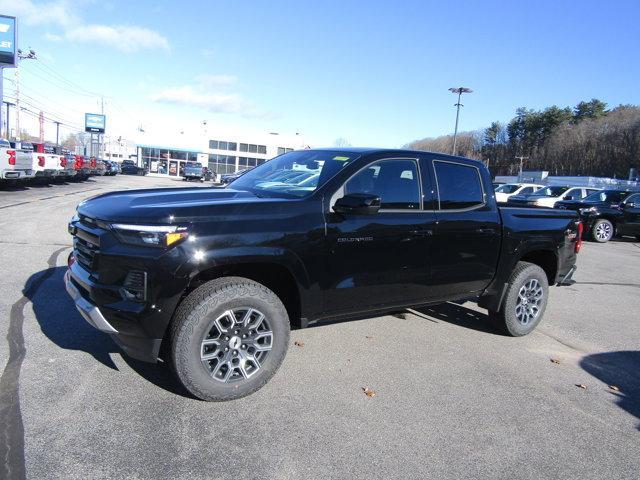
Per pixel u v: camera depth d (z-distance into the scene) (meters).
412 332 5.43
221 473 2.78
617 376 4.71
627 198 17.25
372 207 3.79
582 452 3.31
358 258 4.07
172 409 3.39
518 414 3.76
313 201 3.88
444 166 4.81
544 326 6.20
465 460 3.11
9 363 3.87
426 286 4.64
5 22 35.00
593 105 105.62
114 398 3.47
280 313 3.71
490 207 5.14
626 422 3.78
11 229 9.91
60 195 18.12
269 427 3.28
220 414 3.39
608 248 15.46
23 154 18.17
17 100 62.59
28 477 2.61
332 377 4.12
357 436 3.27
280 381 3.97
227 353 3.54
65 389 3.53
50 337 4.41
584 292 8.51
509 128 115.69
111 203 3.67
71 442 2.94
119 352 4.19
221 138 67.06
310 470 2.87
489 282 5.24
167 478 2.70
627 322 6.69
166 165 66.31
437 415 3.63
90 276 3.48
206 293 3.40
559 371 4.70
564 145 96.06
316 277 3.86
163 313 3.28
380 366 4.42
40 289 5.82
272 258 3.59
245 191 4.29
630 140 82.00
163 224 3.27
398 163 4.46
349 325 5.50
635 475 3.10
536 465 3.12
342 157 4.38
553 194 22.62
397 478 2.87
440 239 4.62
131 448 2.93
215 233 3.39
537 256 6.05
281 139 69.38
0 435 2.95
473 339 5.38
